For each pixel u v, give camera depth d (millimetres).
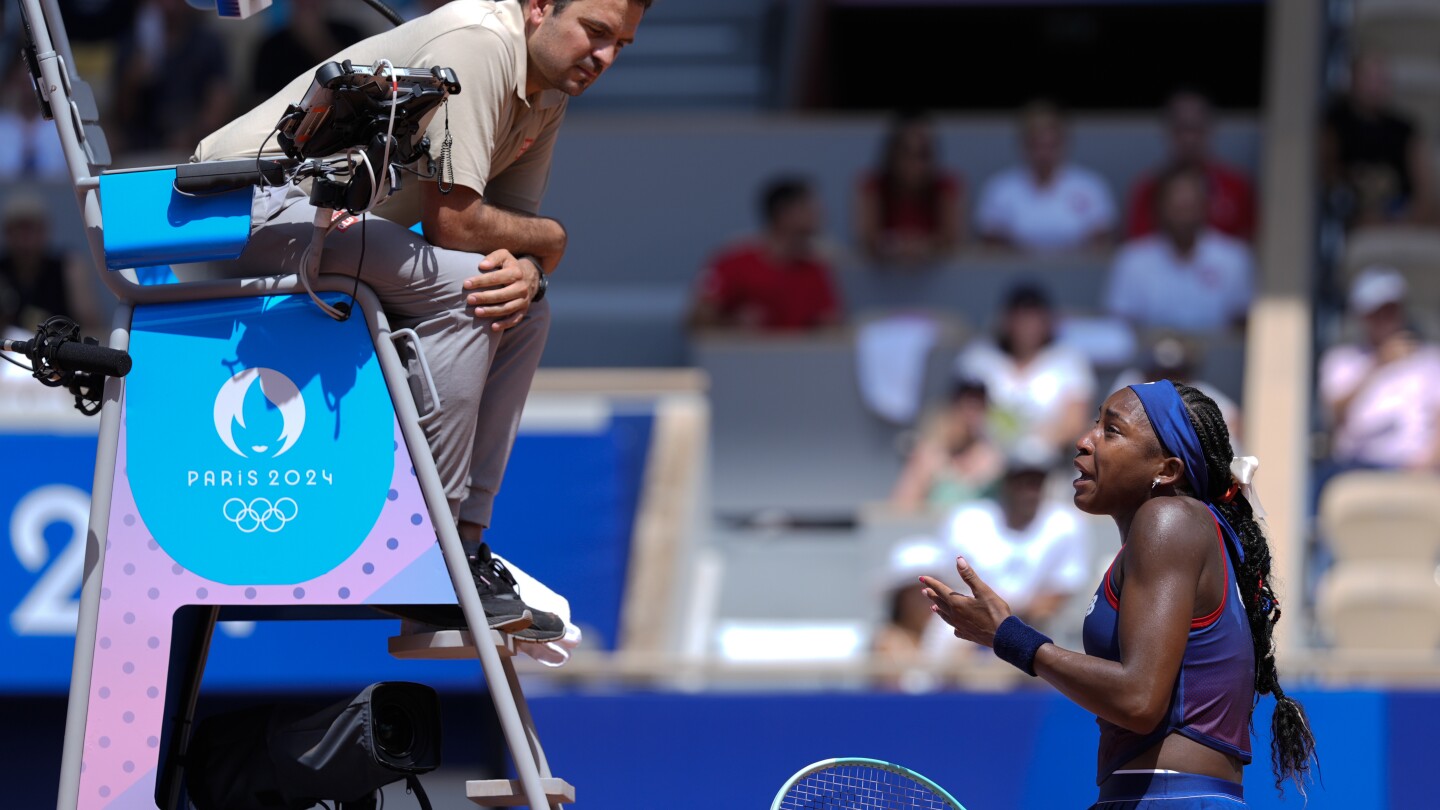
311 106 9984
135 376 10461
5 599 24438
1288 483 31422
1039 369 32406
